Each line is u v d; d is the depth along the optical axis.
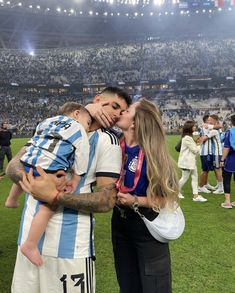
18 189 2.55
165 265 2.62
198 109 54.06
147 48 67.81
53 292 2.13
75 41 79.31
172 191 2.51
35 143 2.13
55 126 2.14
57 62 65.19
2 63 62.00
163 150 2.54
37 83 59.78
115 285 4.09
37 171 2.02
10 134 13.80
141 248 2.61
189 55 64.06
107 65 64.56
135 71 62.62
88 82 61.28
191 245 5.37
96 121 2.34
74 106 2.39
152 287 2.56
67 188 2.12
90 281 2.20
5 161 17.22
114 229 2.83
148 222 2.53
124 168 2.60
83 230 2.18
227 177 7.72
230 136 7.46
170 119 50.91
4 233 6.08
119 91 2.45
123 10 76.94
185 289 3.95
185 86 59.44
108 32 80.19
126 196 2.51
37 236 2.08
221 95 58.31
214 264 4.65
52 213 2.11
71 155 2.08
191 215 7.16
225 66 60.38
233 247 5.29
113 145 2.27
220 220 6.79
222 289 3.95
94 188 2.33
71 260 2.12
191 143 8.22
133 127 2.58
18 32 72.88
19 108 53.81
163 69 61.91
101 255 5.03
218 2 73.81
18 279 2.25
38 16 72.19
